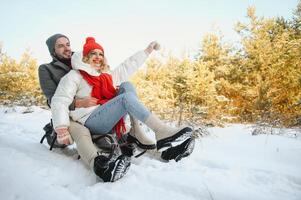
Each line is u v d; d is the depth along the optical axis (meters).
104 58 2.84
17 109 8.34
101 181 2.16
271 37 13.05
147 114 2.55
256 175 2.31
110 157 2.13
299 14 12.55
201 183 2.03
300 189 2.10
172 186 2.02
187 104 7.12
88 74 2.69
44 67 2.94
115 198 1.80
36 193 1.75
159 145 2.54
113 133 2.78
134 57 3.19
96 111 2.59
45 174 2.14
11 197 1.69
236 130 5.95
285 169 2.54
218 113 7.98
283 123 6.75
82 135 2.37
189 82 8.30
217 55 13.38
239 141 4.25
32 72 13.37
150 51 3.24
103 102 2.71
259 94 10.34
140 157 2.73
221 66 12.70
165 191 1.95
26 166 2.20
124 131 2.80
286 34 11.84
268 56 11.73
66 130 2.40
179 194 1.92
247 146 3.73
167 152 2.64
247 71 12.29
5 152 2.43
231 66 12.65
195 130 4.41
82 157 2.31
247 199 1.85
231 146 3.71
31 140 3.26
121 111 2.61
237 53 13.23
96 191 1.90
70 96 2.54
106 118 2.59
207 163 2.66
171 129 2.54
